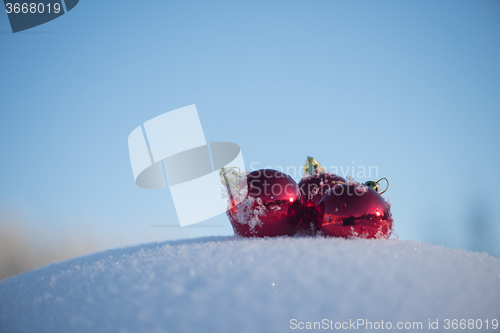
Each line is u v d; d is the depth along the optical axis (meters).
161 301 0.45
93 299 0.48
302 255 0.56
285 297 0.45
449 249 0.74
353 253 0.58
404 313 0.45
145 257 0.63
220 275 0.50
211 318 0.42
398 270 0.54
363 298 0.46
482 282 0.56
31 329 0.45
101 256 0.88
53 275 0.68
